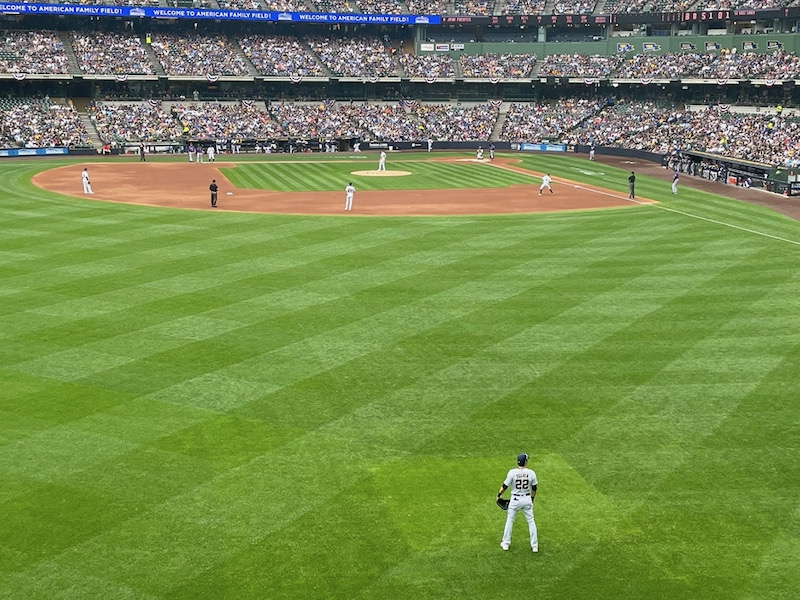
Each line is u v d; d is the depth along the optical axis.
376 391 22.47
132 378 23.16
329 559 14.94
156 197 59.72
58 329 27.23
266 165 87.69
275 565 14.72
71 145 96.69
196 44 111.62
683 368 24.20
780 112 91.44
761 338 26.78
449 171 82.62
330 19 113.06
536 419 20.84
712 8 104.81
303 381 23.08
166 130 102.38
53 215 49.94
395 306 30.19
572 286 33.16
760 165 71.50
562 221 49.53
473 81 115.44
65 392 22.14
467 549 15.38
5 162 85.62
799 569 14.72
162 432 19.86
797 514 16.55
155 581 14.19
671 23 109.38
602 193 64.06
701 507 16.83
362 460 18.66
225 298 31.00
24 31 104.12
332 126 109.62
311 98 115.06
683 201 59.00
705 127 94.62
